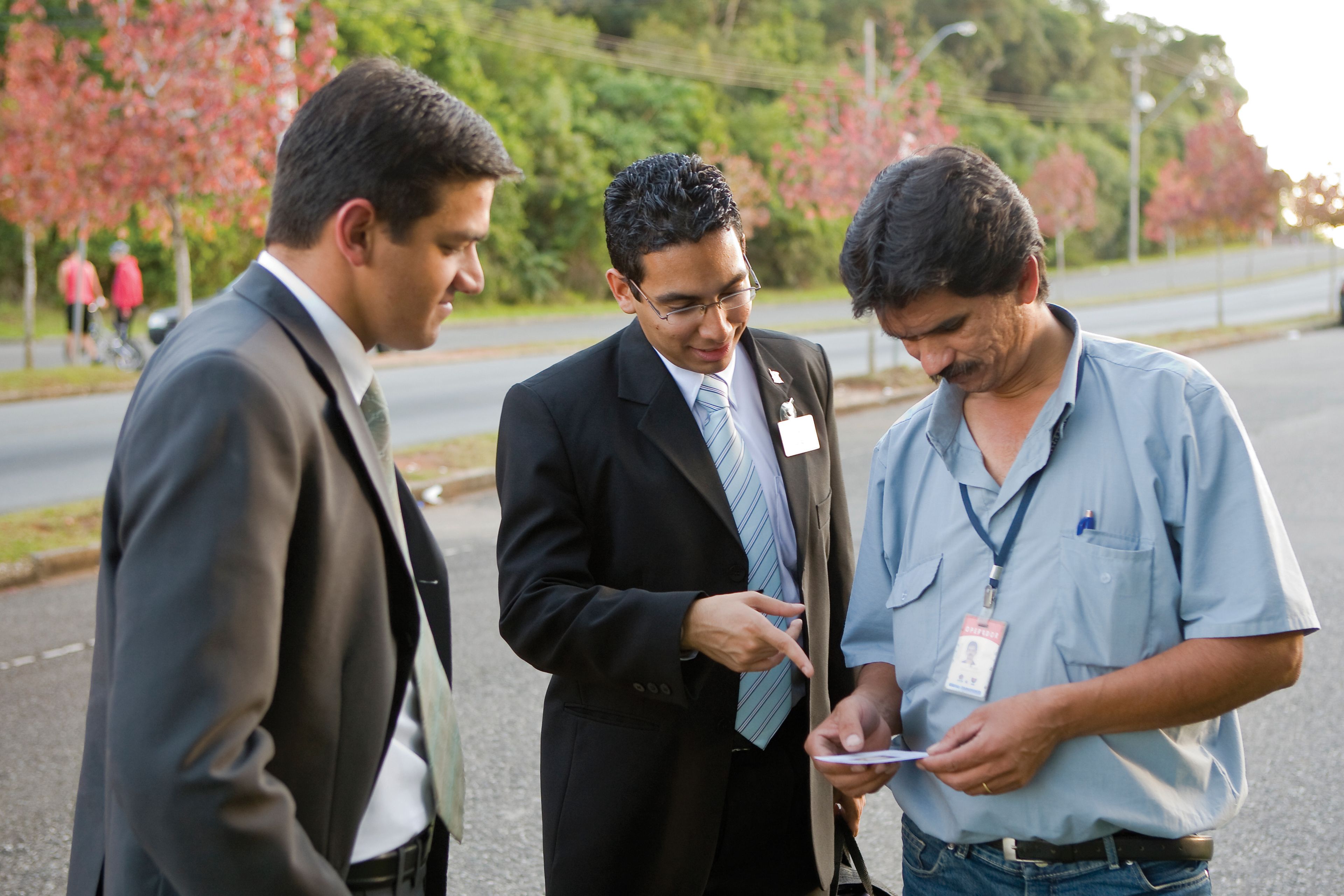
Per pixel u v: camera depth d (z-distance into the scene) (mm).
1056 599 1500
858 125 14648
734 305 1832
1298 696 4059
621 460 1875
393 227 1323
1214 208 23953
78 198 11242
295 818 1187
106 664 1313
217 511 1131
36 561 6203
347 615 1313
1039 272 1491
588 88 38438
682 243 1753
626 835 1868
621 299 1965
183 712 1090
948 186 1400
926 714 1639
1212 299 27500
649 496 1863
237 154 9680
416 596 1402
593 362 1968
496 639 4918
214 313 1296
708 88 41094
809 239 38406
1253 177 23359
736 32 48719
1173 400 1482
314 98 1350
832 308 29375
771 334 2178
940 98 15484
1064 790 1484
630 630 1662
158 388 1190
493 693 4281
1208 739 1575
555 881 1909
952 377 1516
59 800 3480
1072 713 1419
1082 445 1526
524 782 3555
